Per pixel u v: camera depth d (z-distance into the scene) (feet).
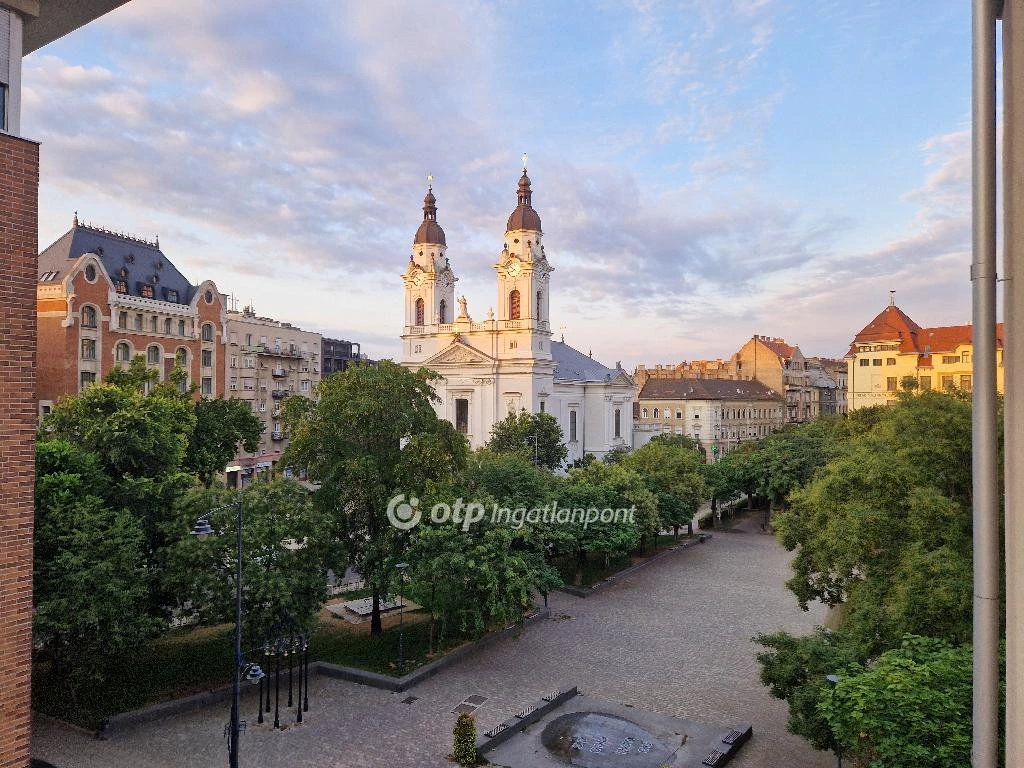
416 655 103.96
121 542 80.74
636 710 86.84
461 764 73.10
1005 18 27.68
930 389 82.69
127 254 222.28
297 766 72.59
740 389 417.28
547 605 132.16
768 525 213.46
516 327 278.26
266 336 295.48
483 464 140.87
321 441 111.45
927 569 63.98
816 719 61.57
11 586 39.58
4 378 39.19
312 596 90.38
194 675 93.81
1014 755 27.07
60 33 46.62
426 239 302.04
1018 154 26.58
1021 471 26.40
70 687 81.71
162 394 155.43
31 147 40.50
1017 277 26.58
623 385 334.03
